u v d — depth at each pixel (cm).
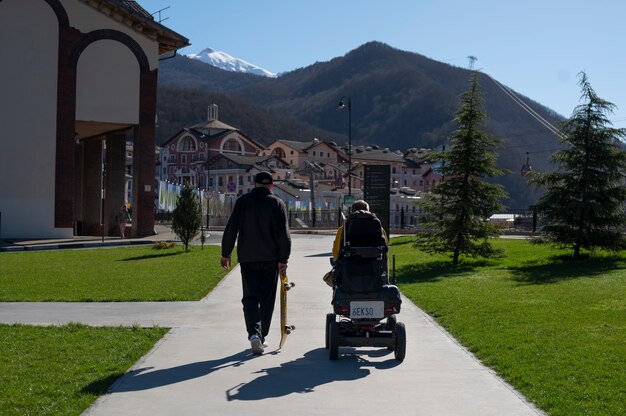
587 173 2227
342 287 909
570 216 2245
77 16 3516
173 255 2572
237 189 11200
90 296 1449
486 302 1371
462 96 2306
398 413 662
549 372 795
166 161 13238
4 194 3447
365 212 954
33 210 3478
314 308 1330
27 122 3466
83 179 4516
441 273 2038
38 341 966
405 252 2817
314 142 13912
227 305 1349
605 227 2250
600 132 2202
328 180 11344
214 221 6425
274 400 702
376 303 899
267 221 929
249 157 11819
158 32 3672
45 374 780
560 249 2384
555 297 1427
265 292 944
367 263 911
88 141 4488
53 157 3497
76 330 1059
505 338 997
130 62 3619
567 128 2247
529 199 17300
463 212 2281
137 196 3656
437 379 791
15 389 717
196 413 656
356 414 659
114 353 894
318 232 4975
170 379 780
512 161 18562
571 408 658
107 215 4147
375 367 852
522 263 2270
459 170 2291
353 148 14900
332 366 856
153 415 648
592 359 852
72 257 2506
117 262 2291
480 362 877
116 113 3597
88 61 3544
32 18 3462
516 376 784
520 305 1321
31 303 1372
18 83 3453
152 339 1003
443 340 1019
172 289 1566
